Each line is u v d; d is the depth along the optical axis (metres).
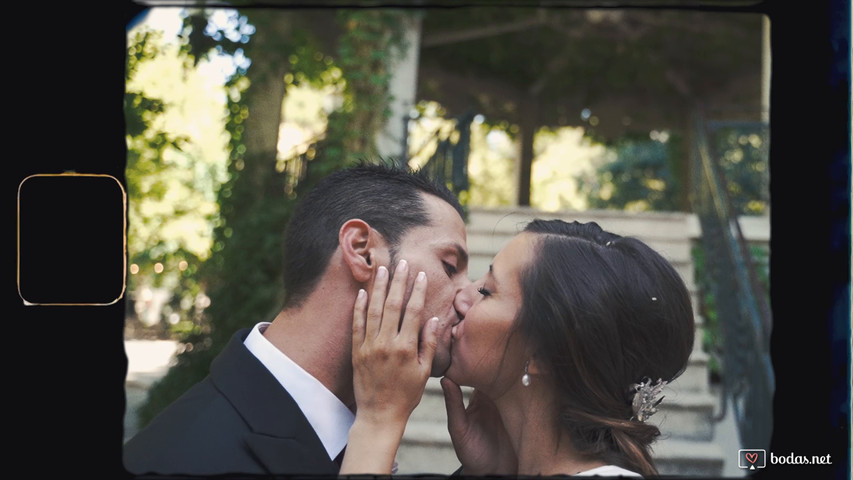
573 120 9.91
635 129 9.95
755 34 8.00
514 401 1.34
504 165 13.33
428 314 1.37
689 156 9.38
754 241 5.29
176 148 5.69
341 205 1.41
